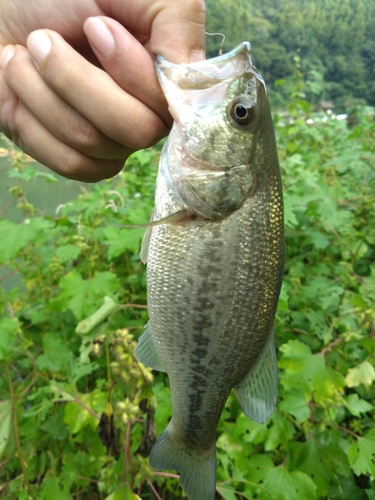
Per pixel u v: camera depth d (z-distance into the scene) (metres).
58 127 0.19
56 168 0.20
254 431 0.32
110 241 0.41
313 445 0.33
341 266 0.48
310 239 0.48
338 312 0.43
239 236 0.20
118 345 0.26
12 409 0.32
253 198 0.20
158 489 0.35
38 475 0.36
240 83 0.20
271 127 0.22
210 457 0.23
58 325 0.43
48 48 0.17
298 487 0.30
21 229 0.37
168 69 0.18
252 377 0.22
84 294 0.38
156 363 0.23
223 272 0.20
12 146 0.50
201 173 0.20
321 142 0.74
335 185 0.57
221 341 0.21
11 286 0.64
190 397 0.22
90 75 0.17
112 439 0.28
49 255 0.48
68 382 0.38
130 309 0.44
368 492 0.34
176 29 0.18
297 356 0.33
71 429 0.31
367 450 0.31
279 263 0.21
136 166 0.68
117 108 0.18
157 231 0.21
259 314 0.21
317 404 0.33
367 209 0.52
